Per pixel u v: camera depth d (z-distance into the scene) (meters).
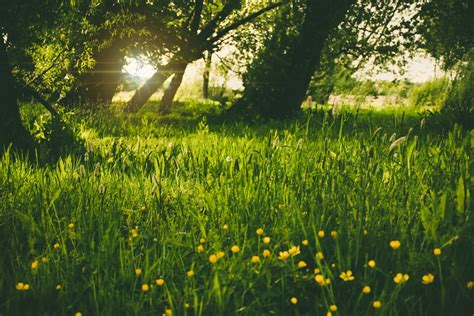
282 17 19.03
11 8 9.24
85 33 12.45
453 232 3.29
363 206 3.63
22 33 10.38
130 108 21.92
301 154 5.11
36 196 4.60
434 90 26.17
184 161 5.96
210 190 4.50
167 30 16.84
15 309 3.04
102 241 3.62
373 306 2.85
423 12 18.45
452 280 3.04
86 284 3.26
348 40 19.39
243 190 4.23
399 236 3.53
